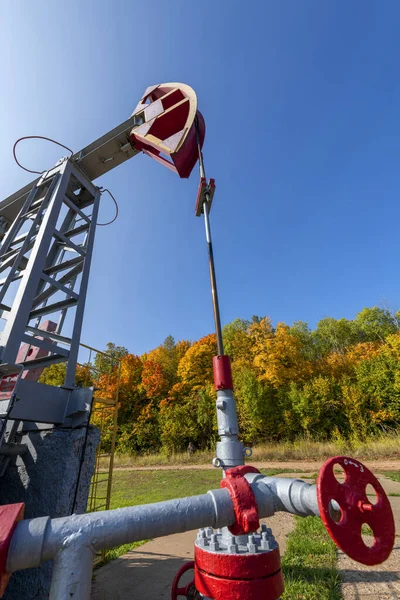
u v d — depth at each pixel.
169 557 4.40
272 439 22.50
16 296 3.67
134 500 8.71
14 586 2.95
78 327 4.21
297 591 2.92
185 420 25.33
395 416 20.44
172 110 5.14
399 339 24.09
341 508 1.07
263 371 26.70
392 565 3.37
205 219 2.29
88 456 3.39
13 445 3.23
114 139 5.64
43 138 5.23
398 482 8.63
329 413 22.23
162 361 36.66
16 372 3.04
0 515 1.06
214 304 1.88
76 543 1.03
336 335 41.47
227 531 1.35
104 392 5.46
